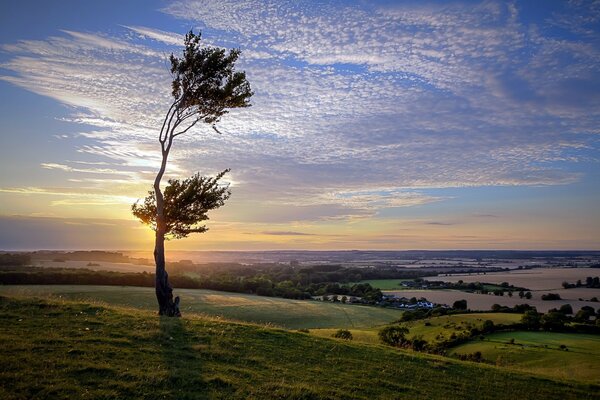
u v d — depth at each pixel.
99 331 15.63
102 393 10.53
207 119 27.78
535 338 66.31
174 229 26.62
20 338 13.43
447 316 86.06
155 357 13.66
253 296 93.25
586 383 19.44
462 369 19.03
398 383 15.38
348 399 12.90
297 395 12.41
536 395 16.52
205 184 26.75
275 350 16.95
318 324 73.12
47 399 9.87
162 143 26.64
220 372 13.28
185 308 71.00
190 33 26.72
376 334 58.97
